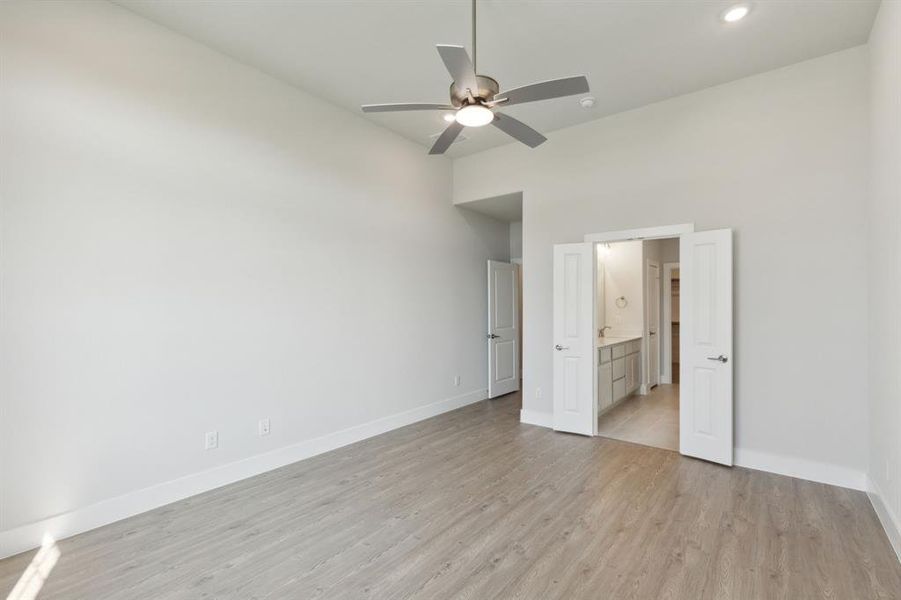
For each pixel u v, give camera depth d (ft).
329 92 12.40
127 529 8.38
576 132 14.47
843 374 10.15
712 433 11.58
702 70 11.07
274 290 11.52
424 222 16.35
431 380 16.57
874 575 6.79
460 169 17.56
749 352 11.32
